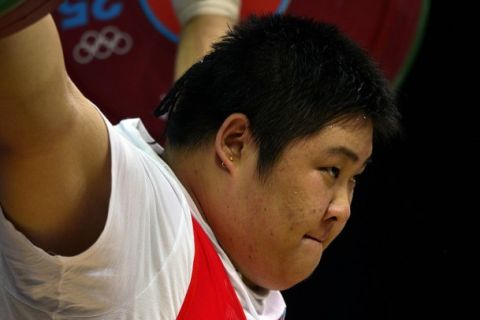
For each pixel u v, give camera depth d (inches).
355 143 147.8
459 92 285.3
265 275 153.1
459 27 279.3
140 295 133.6
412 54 229.5
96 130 127.1
